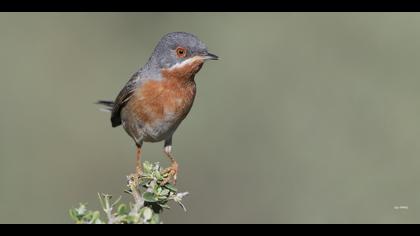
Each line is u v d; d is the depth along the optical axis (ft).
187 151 64.34
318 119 65.46
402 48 69.67
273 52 70.03
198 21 73.31
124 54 73.15
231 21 71.87
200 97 66.74
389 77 68.03
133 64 72.69
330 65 69.10
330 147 63.67
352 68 68.95
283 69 69.00
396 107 65.57
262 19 72.23
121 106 37.86
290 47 70.44
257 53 69.92
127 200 62.75
